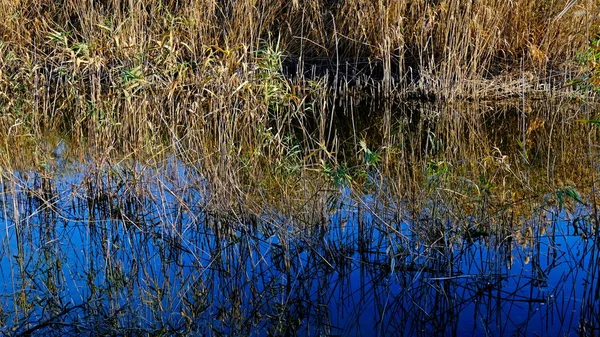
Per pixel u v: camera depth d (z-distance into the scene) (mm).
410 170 4488
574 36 6887
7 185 4121
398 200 3660
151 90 4504
